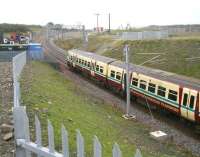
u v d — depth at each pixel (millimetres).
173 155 13617
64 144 4641
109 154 9258
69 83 29203
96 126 13195
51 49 65625
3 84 16312
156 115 20859
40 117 10406
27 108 11344
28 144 5156
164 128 17938
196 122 17422
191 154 14227
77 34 96188
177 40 48250
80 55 37500
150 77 22062
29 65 32562
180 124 18906
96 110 18609
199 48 42594
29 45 45406
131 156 10648
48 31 98250
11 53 39219
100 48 63562
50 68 38469
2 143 7266
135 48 51438
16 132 5250
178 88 18922
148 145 14016
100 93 26969
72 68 41000
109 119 17359
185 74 35812
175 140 16016
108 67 28766
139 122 18906
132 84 24219
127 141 13016
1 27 98688
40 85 19547
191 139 16281
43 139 8023
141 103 23578
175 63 39719
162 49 46781
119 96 26453
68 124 10914
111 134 12992
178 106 18906
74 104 17219
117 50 54344
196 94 17297
